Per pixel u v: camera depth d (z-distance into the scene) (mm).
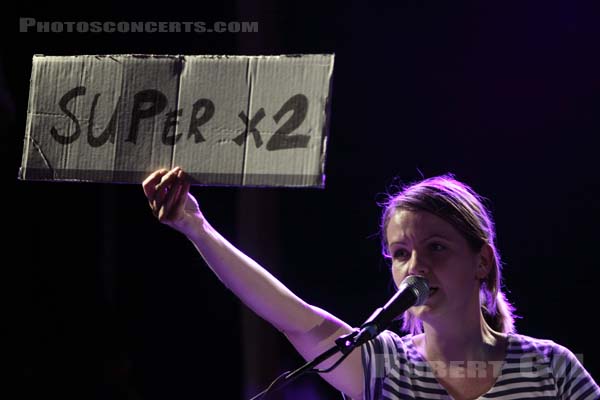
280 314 4066
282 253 9516
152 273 9164
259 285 4043
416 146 9477
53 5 8617
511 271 9062
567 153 9070
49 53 8562
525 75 9148
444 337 4023
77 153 3848
